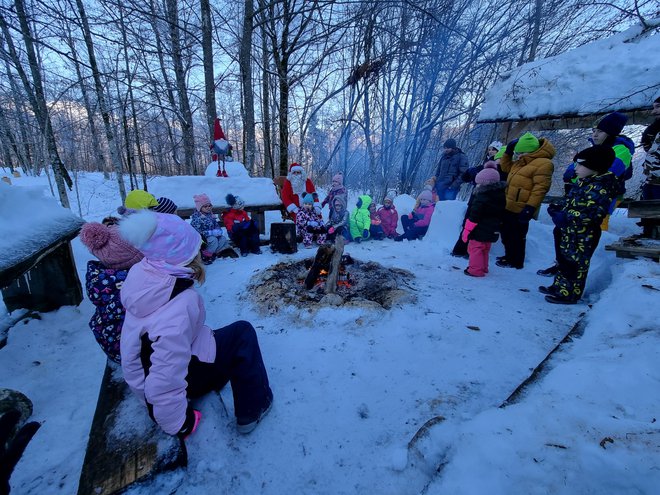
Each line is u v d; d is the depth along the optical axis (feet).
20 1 13.20
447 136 31.27
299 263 12.98
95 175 55.36
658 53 14.74
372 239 18.69
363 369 7.10
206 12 20.56
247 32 19.27
